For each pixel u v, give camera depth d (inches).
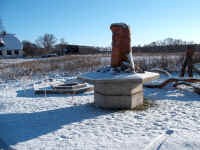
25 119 232.8
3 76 605.6
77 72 674.8
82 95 363.9
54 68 754.2
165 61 724.0
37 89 389.7
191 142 158.2
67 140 174.1
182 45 1244.5
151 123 210.4
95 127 202.7
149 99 318.3
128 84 260.4
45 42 2721.5
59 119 230.2
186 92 365.1
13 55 2217.0
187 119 220.5
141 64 697.0
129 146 158.1
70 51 2160.4
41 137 182.4
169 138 169.2
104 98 266.2
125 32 270.1
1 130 201.0
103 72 272.5
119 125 206.5
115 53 273.7
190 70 497.7
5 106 291.0
